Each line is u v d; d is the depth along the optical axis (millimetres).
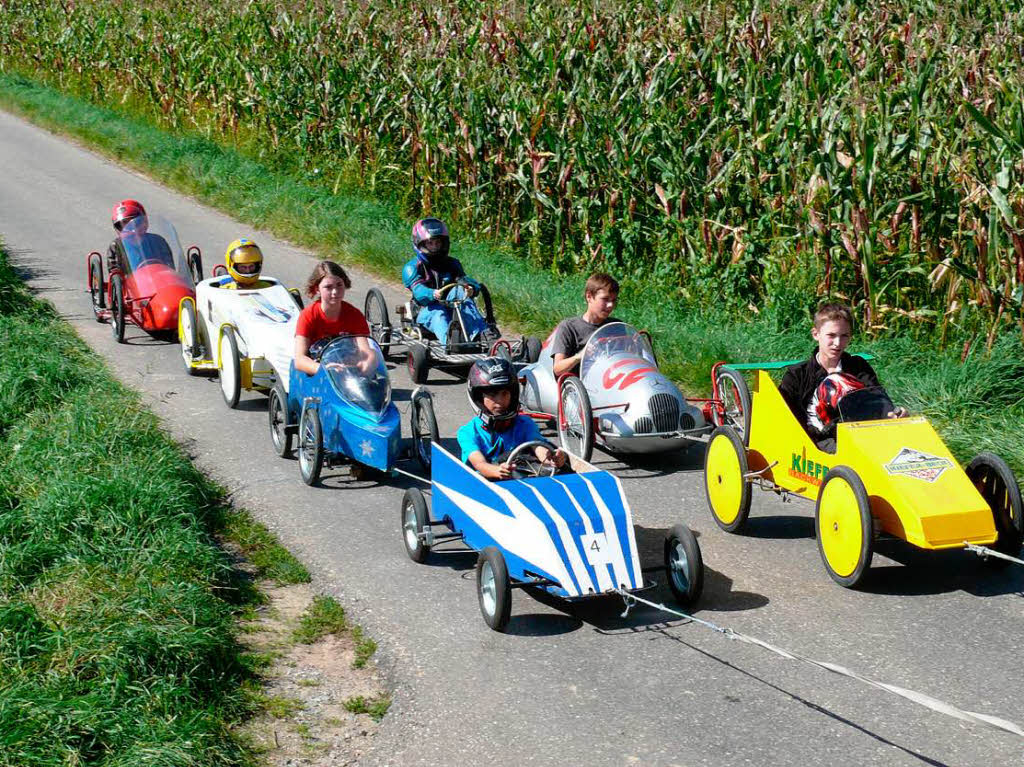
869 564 7004
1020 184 11875
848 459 7379
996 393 10562
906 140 12742
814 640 6559
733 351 12477
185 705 5625
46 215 21609
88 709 5316
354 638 6719
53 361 11484
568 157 16703
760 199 14484
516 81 18500
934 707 4961
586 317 10664
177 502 8062
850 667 6223
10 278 16234
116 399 10773
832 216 12906
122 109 31375
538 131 17172
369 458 9023
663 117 15820
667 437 9609
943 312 12336
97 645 5871
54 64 35062
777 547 8039
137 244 14164
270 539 8180
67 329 14289
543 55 19062
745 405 9625
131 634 5949
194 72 28188
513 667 6316
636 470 9875
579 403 9766
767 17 17281
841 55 15781
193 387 12219
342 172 22703
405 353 14047
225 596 7156
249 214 21578
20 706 5266
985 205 12000
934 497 6926
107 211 22078
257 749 5531
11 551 7133
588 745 5512
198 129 27969
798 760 5328
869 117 13336
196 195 23609
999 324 11312
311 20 25078
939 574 7477
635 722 5707
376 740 5637
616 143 15883
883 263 12945
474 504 7344
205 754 5270
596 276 10391
